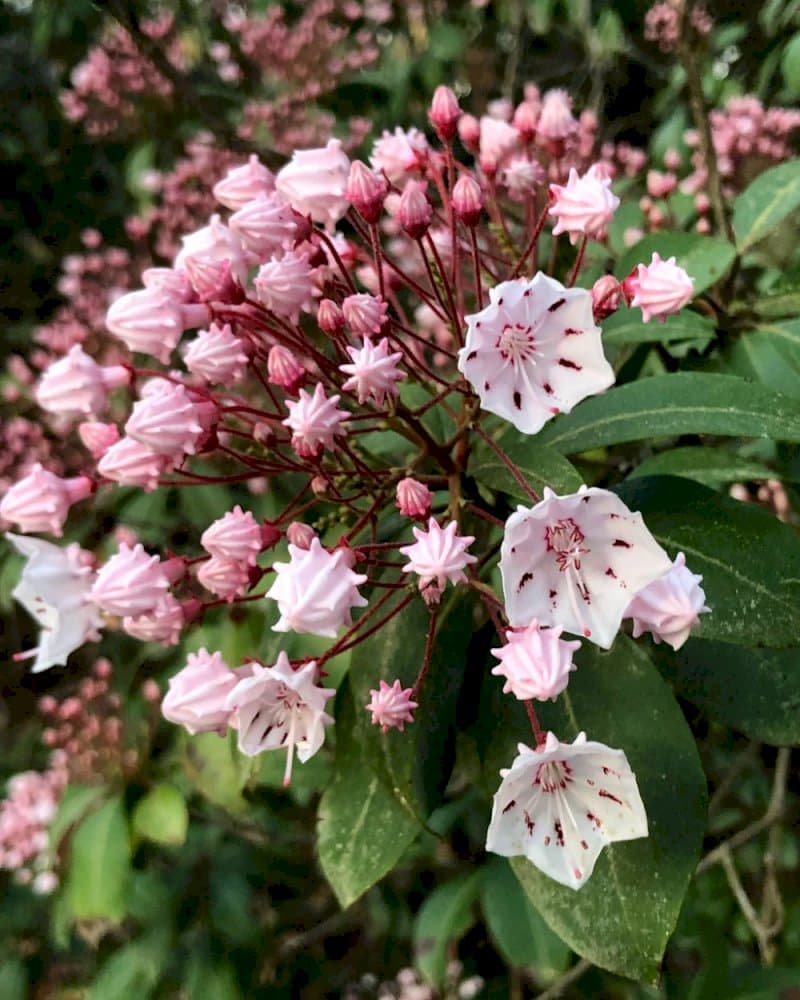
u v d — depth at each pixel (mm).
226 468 265
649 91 400
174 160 372
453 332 149
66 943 285
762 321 183
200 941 304
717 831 297
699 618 122
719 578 126
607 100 395
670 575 120
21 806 315
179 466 143
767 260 245
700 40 205
